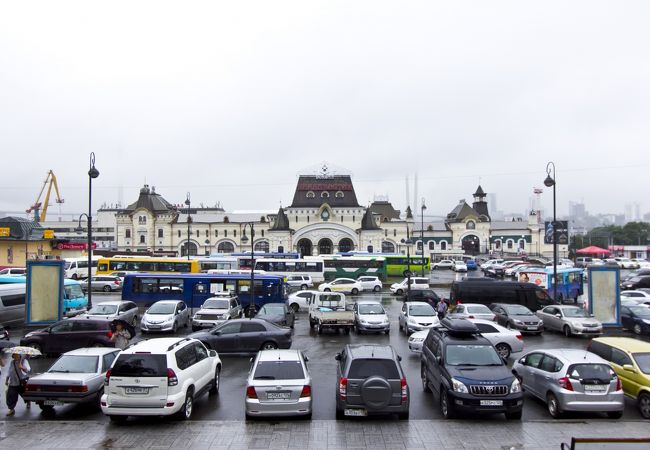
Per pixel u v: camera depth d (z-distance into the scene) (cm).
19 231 7081
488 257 11219
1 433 1452
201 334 2514
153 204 11531
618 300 3306
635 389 1698
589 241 15438
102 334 2509
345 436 1433
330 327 3256
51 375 1645
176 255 10569
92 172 3412
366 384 1491
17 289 3494
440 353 1727
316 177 10706
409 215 11912
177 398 1484
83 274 6341
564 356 1666
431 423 1541
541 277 4950
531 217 11950
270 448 1348
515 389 1551
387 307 4656
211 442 1385
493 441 1400
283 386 1509
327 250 10419
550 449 1348
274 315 3159
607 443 1004
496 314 3366
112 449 1338
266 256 7750
